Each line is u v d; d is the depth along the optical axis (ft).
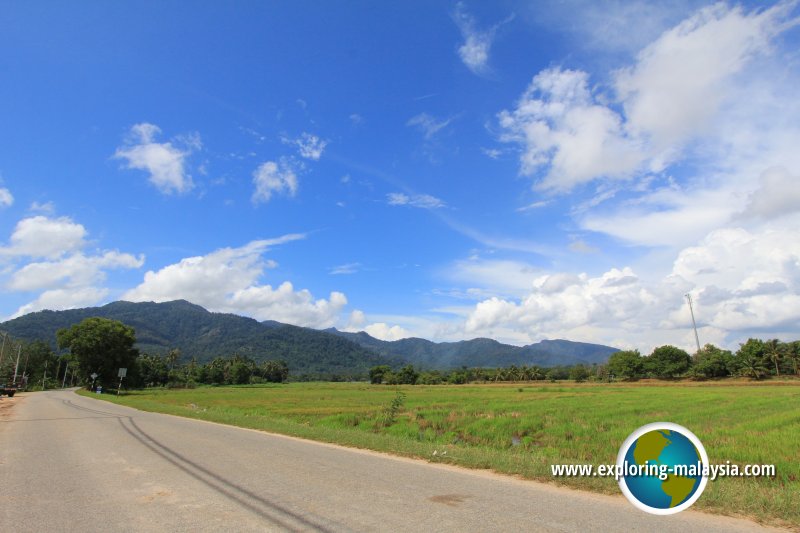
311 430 57.21
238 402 174.60
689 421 91.40
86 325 277.64
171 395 238.89
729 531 19.58
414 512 22.43
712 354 370.53
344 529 20.03
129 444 47.47
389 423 94.12
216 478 30.58
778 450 55.72
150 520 21.71
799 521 20.57
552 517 21.49
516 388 312.09
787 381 301.84
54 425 68.13
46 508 23.99
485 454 38.50
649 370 393.09
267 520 21.40
